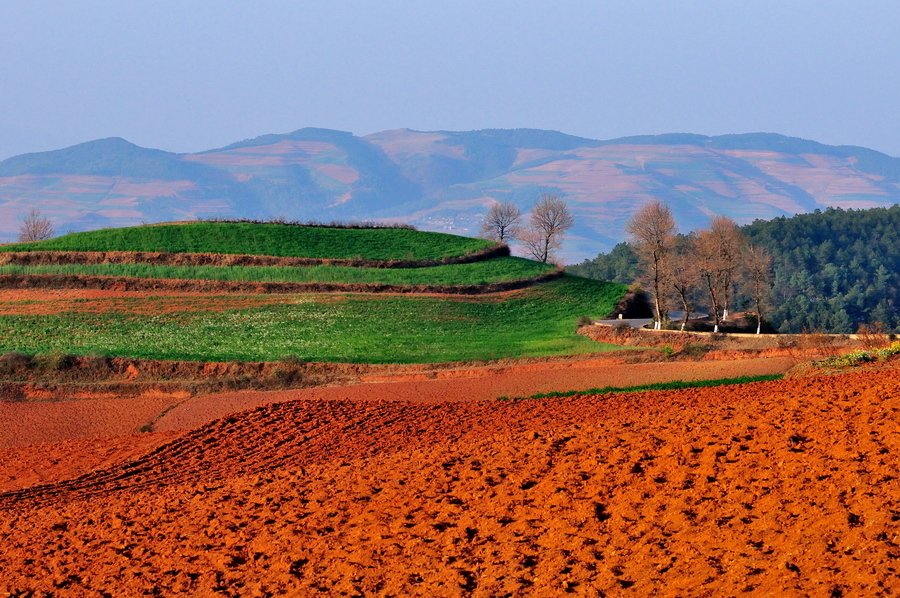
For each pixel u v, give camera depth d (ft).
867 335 553.64
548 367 625.41
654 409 343.05
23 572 215.92
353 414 418.92
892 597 127.54
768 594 135.44
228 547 212.23
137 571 203.21
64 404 563.48
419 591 164.14
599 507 191.31
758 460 202.49
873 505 162.30
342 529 210.38
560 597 150.00
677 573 151.12
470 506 209.97
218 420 430.61
